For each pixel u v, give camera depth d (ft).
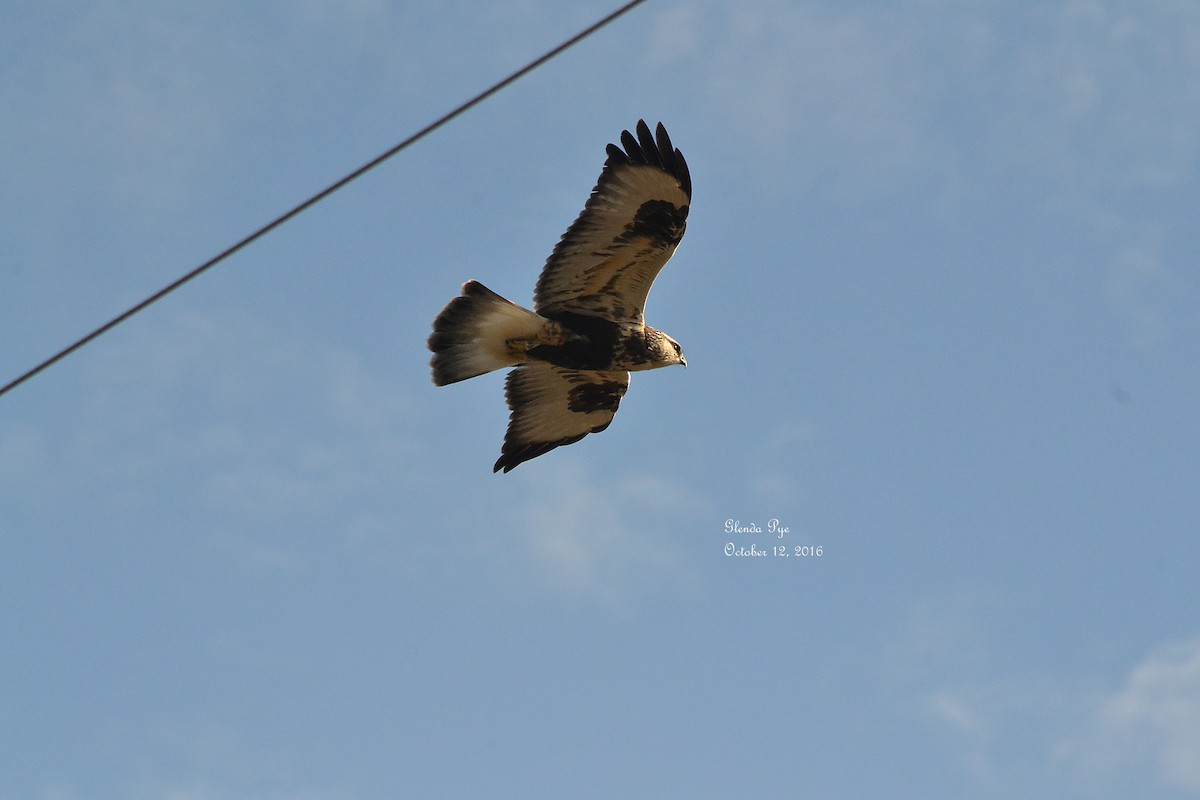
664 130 49.85
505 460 57.98
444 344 51.83
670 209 50.72
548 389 57.21
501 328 52.03
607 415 57.93
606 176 50.72
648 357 54.39
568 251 51.72
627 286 52.70
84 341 32.86
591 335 53.06
